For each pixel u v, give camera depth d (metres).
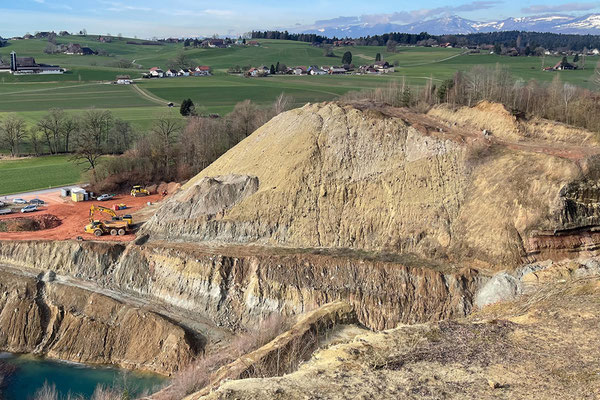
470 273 39.22
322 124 51.84
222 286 42.72
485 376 20.78
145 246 47.19
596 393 18.52
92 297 43.81
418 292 39.06
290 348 29.34
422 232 43.34
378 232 44.78
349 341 27.09
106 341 40.72
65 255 47.88
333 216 46.44
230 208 49.47
